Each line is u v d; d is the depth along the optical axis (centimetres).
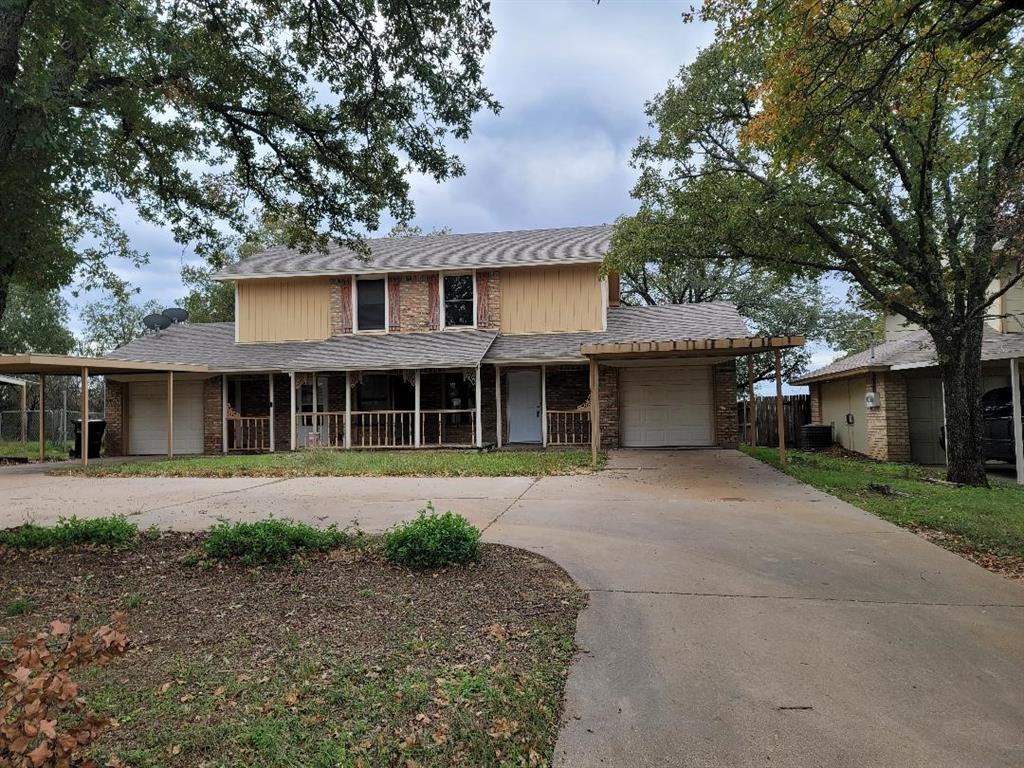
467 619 439
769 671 363
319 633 420
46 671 217
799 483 1020
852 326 2316
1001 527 698
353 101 822
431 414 1750
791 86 675
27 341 2927
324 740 291
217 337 1953
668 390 1650
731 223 1044
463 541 569
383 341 1736
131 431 1877
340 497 933
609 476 1111
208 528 723
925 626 424
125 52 707
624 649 392
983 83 780
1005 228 884
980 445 1095
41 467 1469
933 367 1484
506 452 1535
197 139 842
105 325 3425
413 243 1980
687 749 289
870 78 693
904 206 1040
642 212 1168
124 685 349
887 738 296
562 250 1752
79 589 519
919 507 809
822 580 518
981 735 297
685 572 540
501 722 307
